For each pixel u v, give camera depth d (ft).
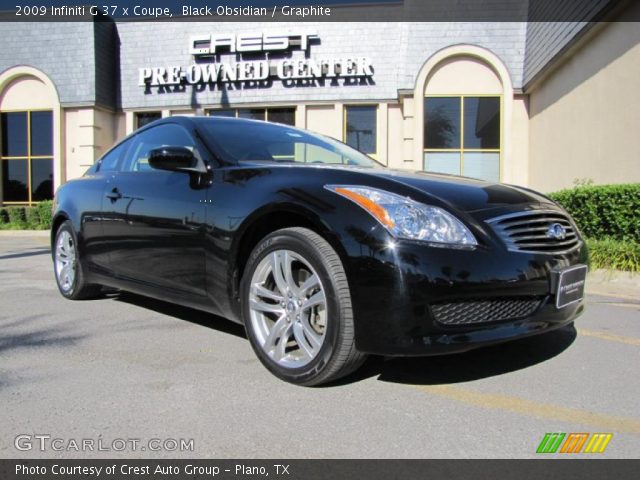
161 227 11.46
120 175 13.61
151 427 7.39
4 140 50.70
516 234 8.70
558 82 35.12
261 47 45.62
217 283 10.22
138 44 49.34
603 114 28.48
